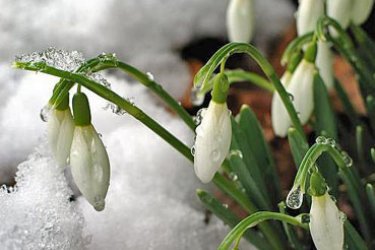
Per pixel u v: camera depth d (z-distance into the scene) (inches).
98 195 13.0
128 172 16.1
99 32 19.0
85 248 14.4
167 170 16.4
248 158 14.7
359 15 15.7
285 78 15.1
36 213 14.0
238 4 16.1
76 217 14.3
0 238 13.8
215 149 12.9
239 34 16.3
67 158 13.2
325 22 14.9
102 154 12.9
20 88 17.5
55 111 13.0
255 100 18.9
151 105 17.9
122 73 18.6
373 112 16.3
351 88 19.0
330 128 15.1
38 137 16.8
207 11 19.4
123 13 19.1
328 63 15.9
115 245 15.0
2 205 14.0
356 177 14.7
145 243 15.2
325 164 14.8
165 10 19.3
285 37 19.9
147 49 19.1
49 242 13.9
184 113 14.1
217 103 12.9
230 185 14.4
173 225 15.6
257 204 14.7
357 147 16.7
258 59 13.6
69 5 19.0
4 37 18.5
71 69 13.6
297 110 14.9
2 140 16.8
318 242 12.7
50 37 18.8
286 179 17.6
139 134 16.7
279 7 20.1
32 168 14.6
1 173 16.5
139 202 15.6
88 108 12.9
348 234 14.0
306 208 15.2
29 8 18.9
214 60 12.7
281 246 14.9
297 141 14.1
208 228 15.9
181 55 19.3
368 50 16.1
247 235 14.6
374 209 14.6
